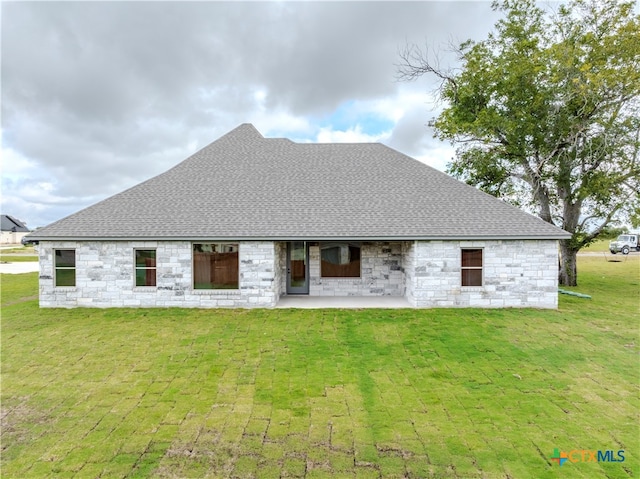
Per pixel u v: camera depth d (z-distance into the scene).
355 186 14.63
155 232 12.05
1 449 4.80
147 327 10.21
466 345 8.80
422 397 6.27
